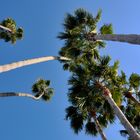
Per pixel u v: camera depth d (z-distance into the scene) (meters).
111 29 23.34
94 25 22.61
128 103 23.95
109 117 22.56
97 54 23.92
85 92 21.56
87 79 21.98
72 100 22.52
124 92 23.62
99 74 21.97
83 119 23.34
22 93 22.58
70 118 23.38
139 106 23.05
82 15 22.48
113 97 22.17
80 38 22.53
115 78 22.58
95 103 22.14
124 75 23.53
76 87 21.83
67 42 23.12
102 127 23.22
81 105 21.72
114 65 22.69
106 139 21.06
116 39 15.59
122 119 17.45
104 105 21.97
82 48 23.34
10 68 12.81
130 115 23.83
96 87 21.45
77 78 22.08
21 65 13.89
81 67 22.30
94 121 22.62
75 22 22.47
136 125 23.72
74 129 23.12
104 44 24.19
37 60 16.31
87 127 23.41
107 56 22.58
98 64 22.47
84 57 23.58
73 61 23.55
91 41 22.34
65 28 22.95
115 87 22.67
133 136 16.28
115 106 18.72
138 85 24.12
